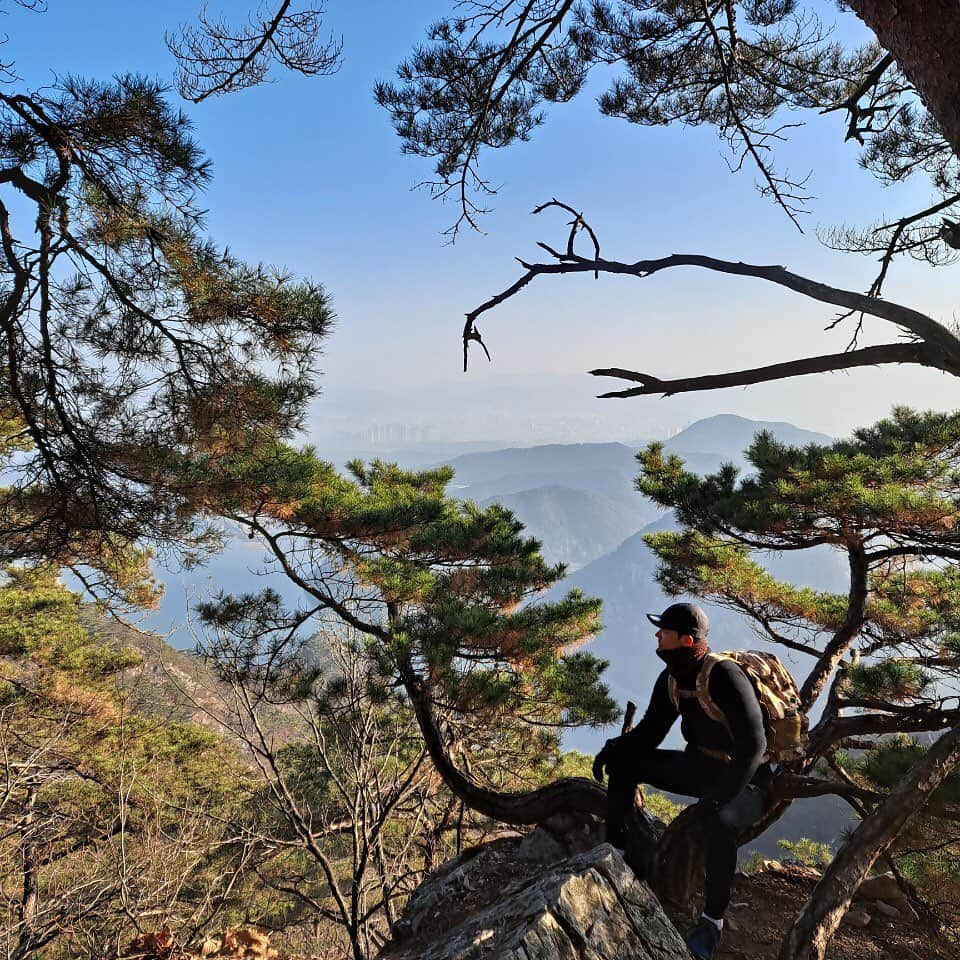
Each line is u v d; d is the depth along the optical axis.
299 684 8.41
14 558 7.58
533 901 2.66
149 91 5.95
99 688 15.09
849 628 6.74
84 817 12.38
